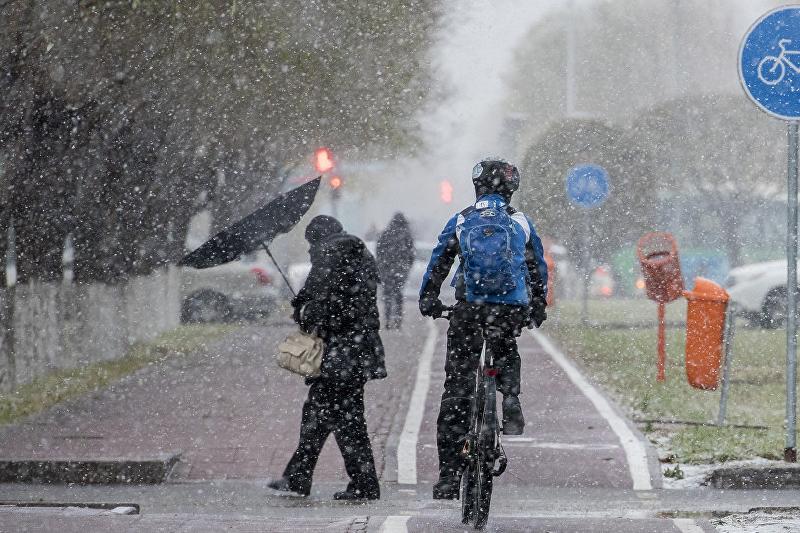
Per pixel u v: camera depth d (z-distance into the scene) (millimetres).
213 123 60094
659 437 35531
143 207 60125
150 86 51375
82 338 56625
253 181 76500
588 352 60500
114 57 48281
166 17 47031
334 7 59344
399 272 77438
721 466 30359
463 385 25016
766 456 31422
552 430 36125
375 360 27953
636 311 91438
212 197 73188
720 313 39969
